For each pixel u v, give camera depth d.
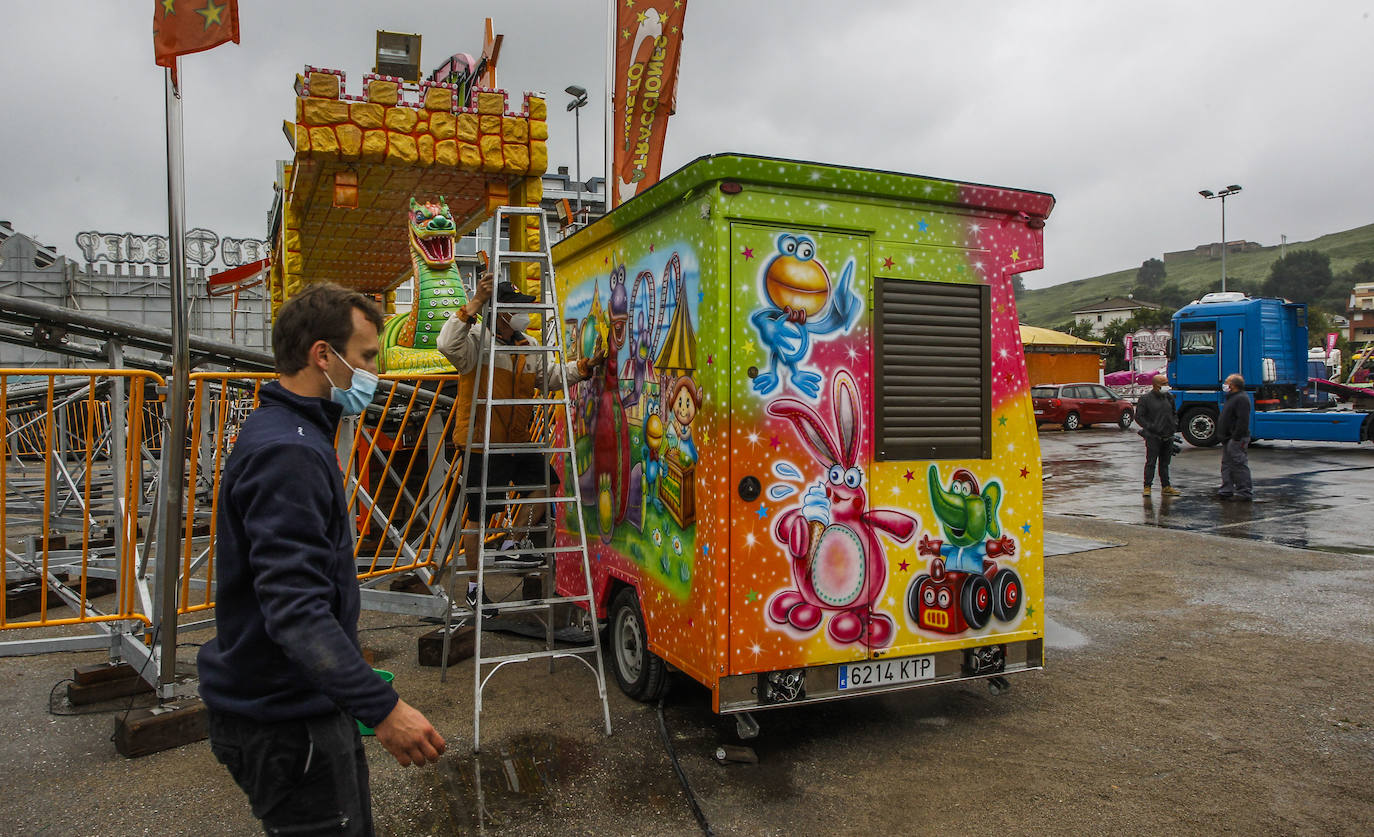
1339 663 5.18
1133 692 4.74
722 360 3.67
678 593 4.02
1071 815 3.37
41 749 3.98
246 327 25.98
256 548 1.80
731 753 3.85
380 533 7.61
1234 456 12.12
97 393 8.53
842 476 3.93
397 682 4.89
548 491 4.86
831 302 3.91
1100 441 23.94
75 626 6.10
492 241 4.77
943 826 3.29
